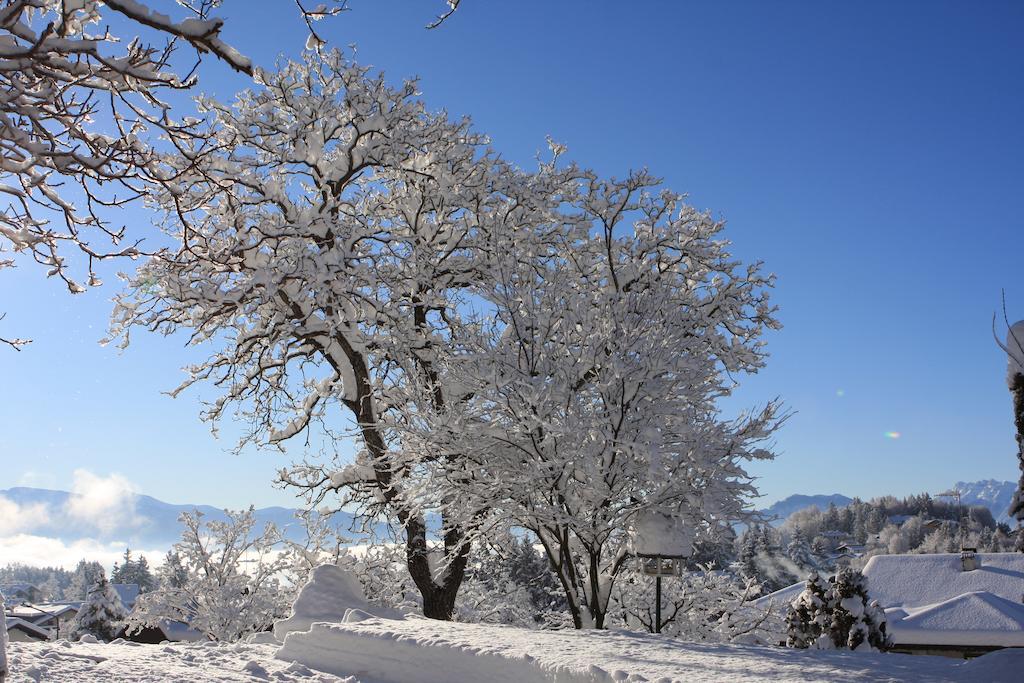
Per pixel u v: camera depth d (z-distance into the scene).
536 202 21.77
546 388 16.97
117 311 20.81
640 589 23.67
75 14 7.14
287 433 23.42
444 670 10.81
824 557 127.12
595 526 17.31
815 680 8.43
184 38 6.34
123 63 6.46
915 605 39.31
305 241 20.08
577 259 21.61
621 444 16.44
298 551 26.25
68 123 6.87
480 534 19.14
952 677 8.63
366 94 21.08
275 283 19.08
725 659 10.00
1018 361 10.98
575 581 17.88
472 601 26.94
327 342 21.44
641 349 17.09
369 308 21.42
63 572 195.88
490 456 17.55
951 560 41.75
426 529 21.89
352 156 21.48
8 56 6.20
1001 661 8.77
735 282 22.25
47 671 9.50
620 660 9.66
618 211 21.19
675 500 17.17
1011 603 35.28
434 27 6.42
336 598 15.29
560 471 16.81
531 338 17.70
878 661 10.04
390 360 21.30
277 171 21.25
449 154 21.94
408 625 13.02
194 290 19.56
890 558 43.03
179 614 28.30
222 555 28.12
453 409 17.73
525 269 19.36
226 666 11.43
